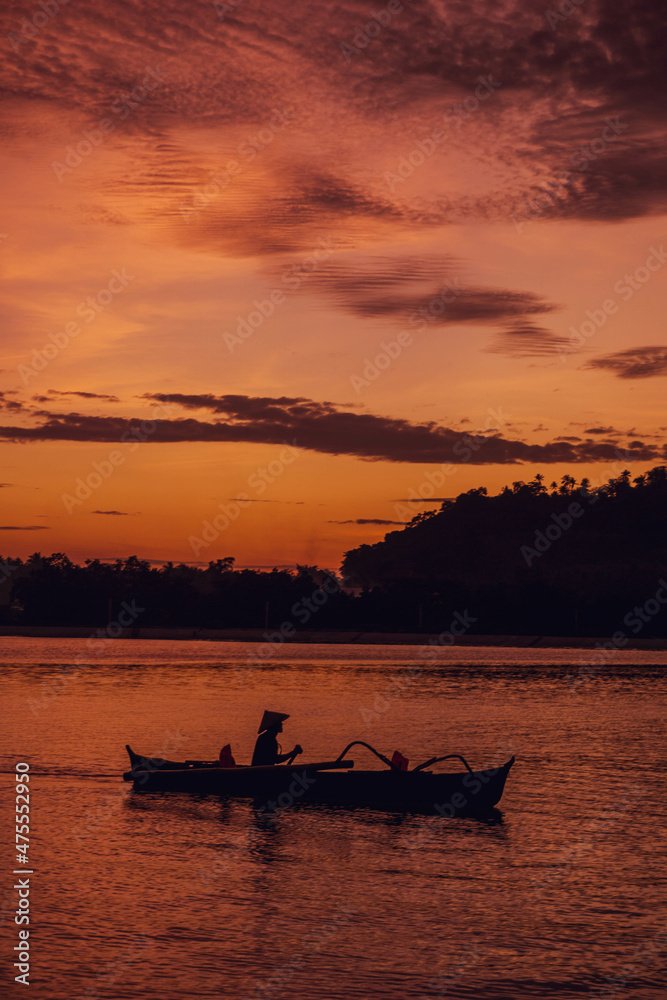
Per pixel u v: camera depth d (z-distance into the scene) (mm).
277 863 14219
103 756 23234
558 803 18578
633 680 54125
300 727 29938
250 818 17031
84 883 13070
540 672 60688
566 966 10398
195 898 12484
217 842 15344
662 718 33750
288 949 10758
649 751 25438
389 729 29562
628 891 12961
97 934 11125
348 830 16266
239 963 10336
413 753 24703
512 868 14047
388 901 12453
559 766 22875
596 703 39688
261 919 11719
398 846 15219
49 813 17219
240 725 30000
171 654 79312
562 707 37750
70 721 30828
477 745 26297
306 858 14516
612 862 14352
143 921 11578
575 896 12734
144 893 12664
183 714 33281
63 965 10195
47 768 21484
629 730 30047
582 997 9641
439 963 10430
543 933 11367
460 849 15070
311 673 57781
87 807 17750
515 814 17609
